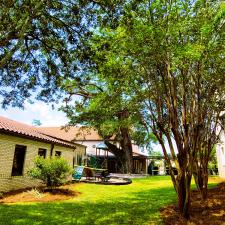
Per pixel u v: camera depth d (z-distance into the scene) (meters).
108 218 8.76
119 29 7.69
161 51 7.16
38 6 8.32
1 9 8.10
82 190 16.12
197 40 7.25
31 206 10.62
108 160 44.97
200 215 8.52
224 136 20.59
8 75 10.98
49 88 11.65
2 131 13.58
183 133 8.66
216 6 7.27
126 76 8.68
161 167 59.19
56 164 14.63
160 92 8.87
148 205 11.00
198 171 10.86
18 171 15.70
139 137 31.17
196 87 8.32
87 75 11.66
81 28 9.98
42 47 10.91
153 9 7.23
